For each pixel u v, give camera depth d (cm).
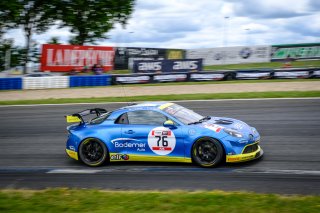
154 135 809
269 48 3619
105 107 1633
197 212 518
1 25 3803
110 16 3906
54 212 557
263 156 845
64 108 1669
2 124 1434
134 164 853
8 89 2511
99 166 861
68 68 3272
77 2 3803
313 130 1059
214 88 2091
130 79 2514
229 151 755
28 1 3816
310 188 635
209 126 788
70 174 817
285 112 1327
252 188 653
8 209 582
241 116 1315
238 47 3706
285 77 2348
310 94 1625
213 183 690
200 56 3822
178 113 834
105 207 564
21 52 3969
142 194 620
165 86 2305
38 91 2366
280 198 557
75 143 871
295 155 841
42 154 1002
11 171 876
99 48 3394
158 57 3725
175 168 794
